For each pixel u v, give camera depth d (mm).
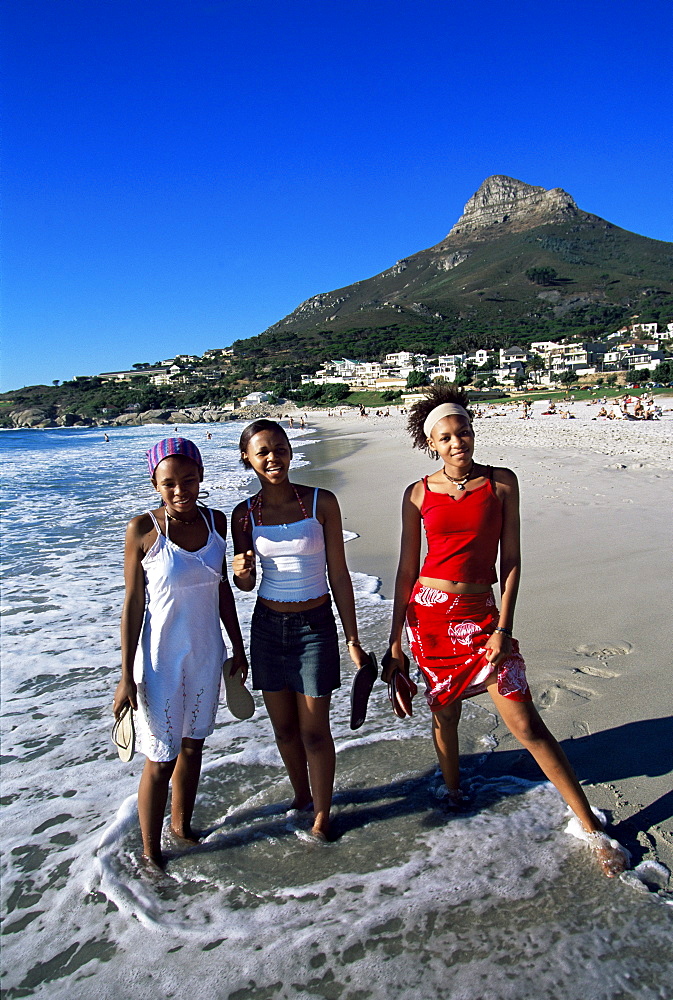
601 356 133375
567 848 2406
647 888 2174
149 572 2551
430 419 2613
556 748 2482
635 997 1777
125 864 2506
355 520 10266
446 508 2605
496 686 2484
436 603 2623
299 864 2447
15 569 7820
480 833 2533
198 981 1930
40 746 3557
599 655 4152
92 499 14945
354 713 2621
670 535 7207
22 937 2166
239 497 14219
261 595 2752
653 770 2850
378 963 1947
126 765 3346
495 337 189500
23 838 2730
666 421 36000
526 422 41688
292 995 1855
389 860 2428
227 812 2848
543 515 8938
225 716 3898
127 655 2533
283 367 170250
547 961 1913
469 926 2068
